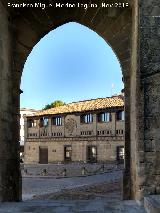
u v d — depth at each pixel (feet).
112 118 164.86
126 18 34.17
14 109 33.88
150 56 26.76
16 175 33.35
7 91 31.99
